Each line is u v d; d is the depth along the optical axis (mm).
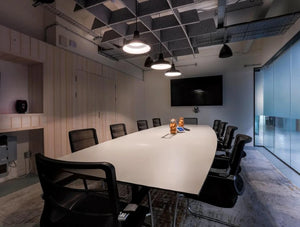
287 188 2238
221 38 3412
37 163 823
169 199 1990
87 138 2000
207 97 5270
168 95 5961
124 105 5012
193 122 4730
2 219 1635
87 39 3631
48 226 874
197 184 885
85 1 2213
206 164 1218
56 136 2887
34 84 2775
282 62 3418
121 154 1530
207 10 3076
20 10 2707
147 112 6273
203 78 5305
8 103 2602
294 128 3047
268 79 4281
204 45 3658
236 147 1352
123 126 2955
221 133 3301
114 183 688
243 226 1514
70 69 3184
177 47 3723
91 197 1086
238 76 5004
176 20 2717
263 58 4551
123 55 4258
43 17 3049
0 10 2471
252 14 3078
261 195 2059
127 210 764
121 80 4883
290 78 3064
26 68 2834
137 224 906
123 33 3070
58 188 815
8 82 2600
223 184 1281
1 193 2152
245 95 4945
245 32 3076
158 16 3098
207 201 1217
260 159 3570
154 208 1811
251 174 2729
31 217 1660
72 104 3213
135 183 908
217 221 1584
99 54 4023
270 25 2807
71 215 941
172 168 1139
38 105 2734
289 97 3107
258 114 4840
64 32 3107
